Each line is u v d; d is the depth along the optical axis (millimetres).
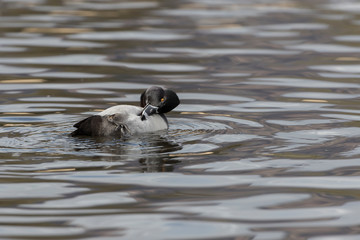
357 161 10180
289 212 8047
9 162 9867
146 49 20766
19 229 7461
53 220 7734
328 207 8219
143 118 11656
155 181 9172
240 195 8648
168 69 18281
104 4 29891
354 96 15297
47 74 17469
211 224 7652
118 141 11062
